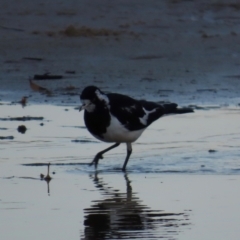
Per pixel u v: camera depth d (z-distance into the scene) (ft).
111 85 64.28
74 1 104.88
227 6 105.70
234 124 51.44
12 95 61.36
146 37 83.71
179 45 80.28
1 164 41.19
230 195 34.94
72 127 50.52
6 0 103.96
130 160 42.42
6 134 48.39
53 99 60.03
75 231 29.91
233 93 62.64
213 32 91.09
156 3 105.29
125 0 106.11
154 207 33.27
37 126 50.75
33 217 31.68
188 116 54.34
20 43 78.23
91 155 43.45
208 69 70.49
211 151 43.96
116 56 74.54
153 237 29.19
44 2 103.86
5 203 33.88
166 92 62.44
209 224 30.76
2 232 29.76
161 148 44.96
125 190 36.06
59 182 37.70
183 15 100.01
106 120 40.55
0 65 70.28
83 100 40.34
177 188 36.29
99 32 83.71
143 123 42.01
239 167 40.42
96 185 37.17
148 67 70.44
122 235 29.45
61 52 75.36
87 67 70.08
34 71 68.54
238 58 75.41
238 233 29.55
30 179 38.19
